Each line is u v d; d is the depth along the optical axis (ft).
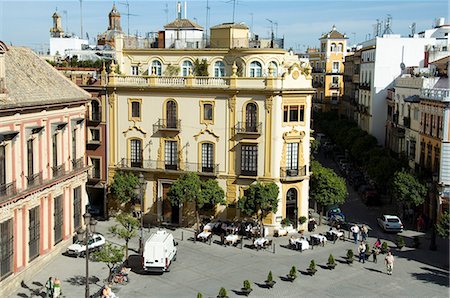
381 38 263.70
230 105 168.25
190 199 164.45
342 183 175.94
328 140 334.44
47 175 136.36
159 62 194.39
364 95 287.48
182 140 175.01
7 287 115.96
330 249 155.12
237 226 166.91
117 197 177.58
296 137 168.45
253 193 160.86
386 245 151.74
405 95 222.28
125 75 180.55
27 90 131.54
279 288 124.67
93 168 185.88
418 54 263.90
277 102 164.66
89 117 183.73
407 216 187.42
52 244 139.74
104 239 148.66
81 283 124.06
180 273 134.00
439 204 169.27
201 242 159.84
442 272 136.56
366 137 251.19
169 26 214.07
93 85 181.68
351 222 184.24
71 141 151.33
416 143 198.29
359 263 142.82
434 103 177.06
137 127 179.22
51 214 138.62
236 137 169.07
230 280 129.70
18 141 122.01
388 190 204.85
